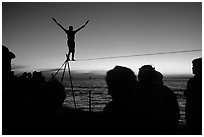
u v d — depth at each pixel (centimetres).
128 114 213
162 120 223
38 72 596
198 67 307
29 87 559
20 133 230
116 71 216
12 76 646
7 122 306
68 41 932
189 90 313
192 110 306
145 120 216
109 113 217
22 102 482
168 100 234
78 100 4697
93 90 9206
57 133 203
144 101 224
